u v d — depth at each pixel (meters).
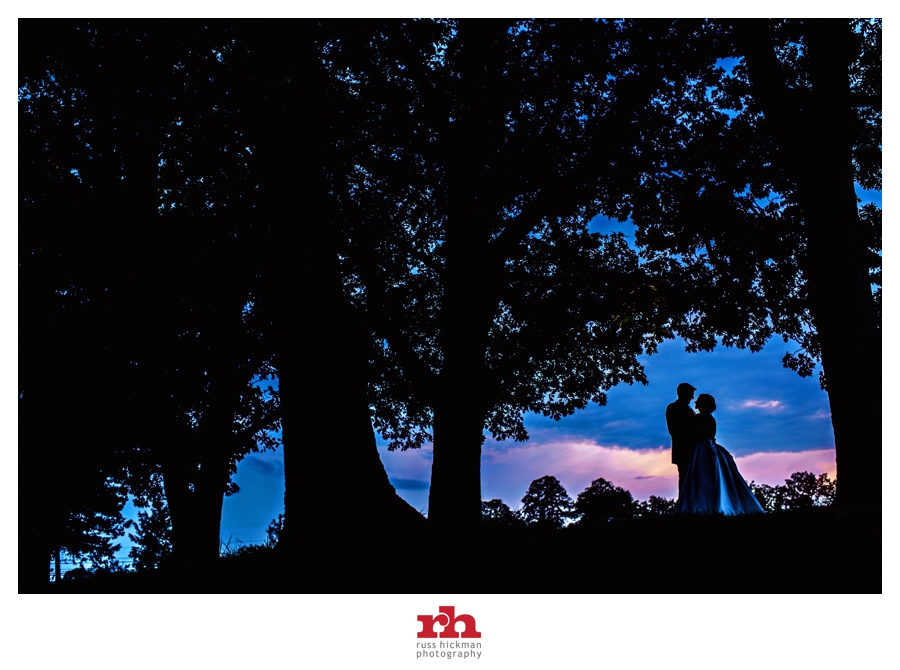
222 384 13.23
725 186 11.65
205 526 12.50
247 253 8.39
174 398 13.23
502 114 10.16
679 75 10.95
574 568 4.84
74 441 12.41
